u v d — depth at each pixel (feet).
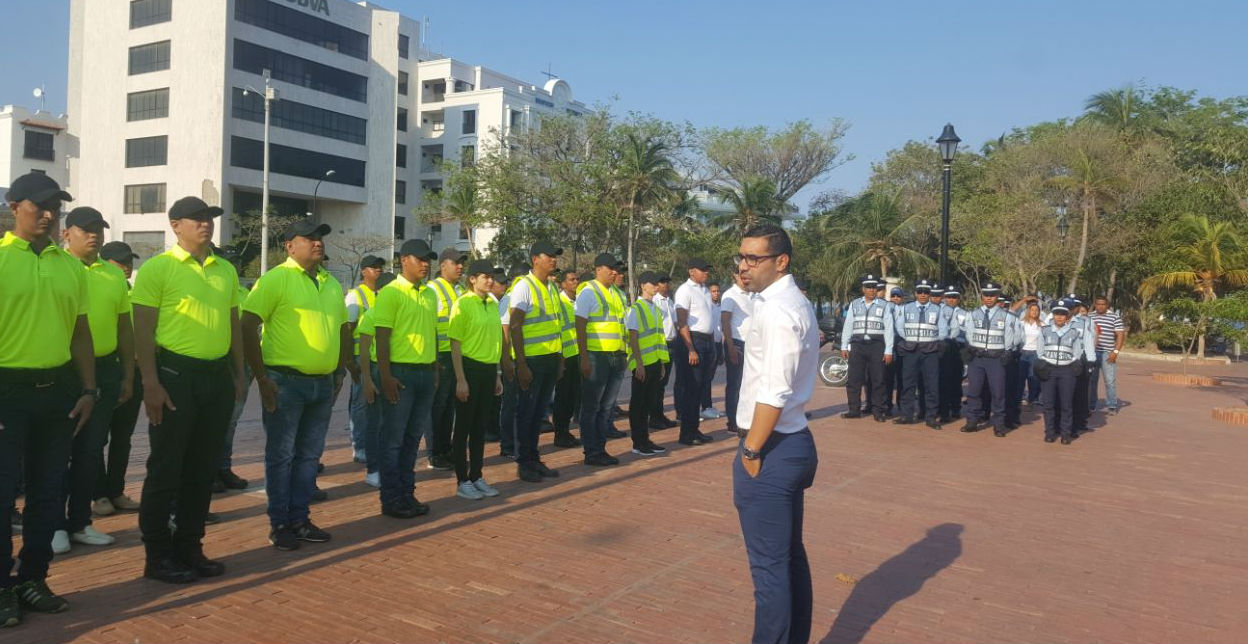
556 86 218.59
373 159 169.89
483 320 22.40
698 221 151.43
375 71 169.68
